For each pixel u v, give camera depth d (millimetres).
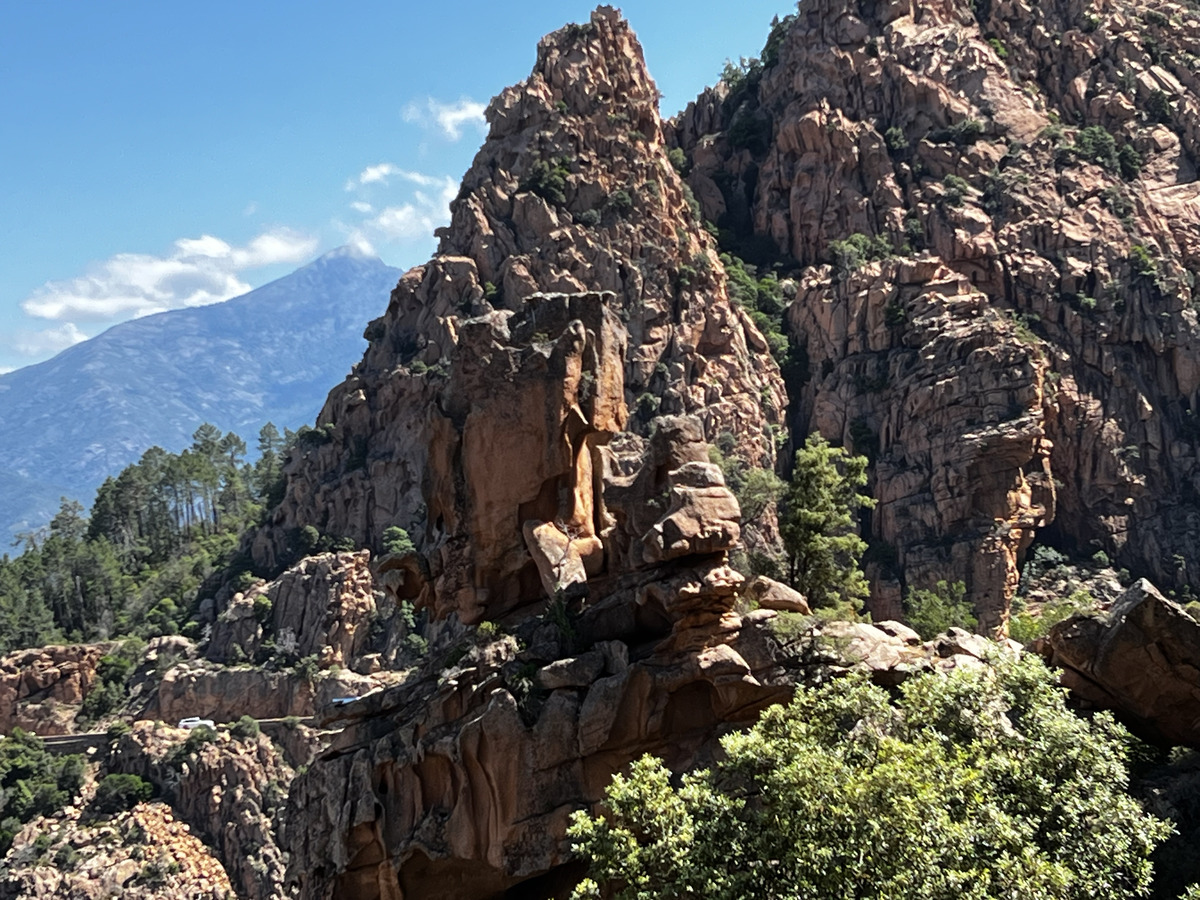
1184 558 178500
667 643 67938
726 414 183000
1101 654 62719
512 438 78688
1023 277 197375
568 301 81438
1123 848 50500
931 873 46531
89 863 166625
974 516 170000
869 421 186500
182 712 189125
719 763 56188
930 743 52156
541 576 76625
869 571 171750
